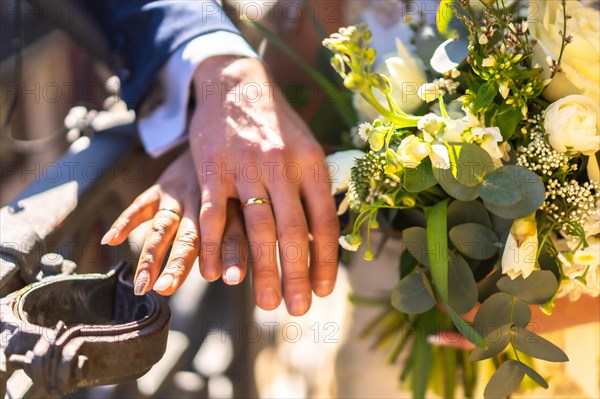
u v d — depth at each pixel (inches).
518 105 25.4
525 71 25.5
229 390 37.0
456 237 26.9
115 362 21.8
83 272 33.2
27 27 40.3
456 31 27.0
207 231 27.5
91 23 35.9
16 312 22.3
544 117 25.5
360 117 31.4
